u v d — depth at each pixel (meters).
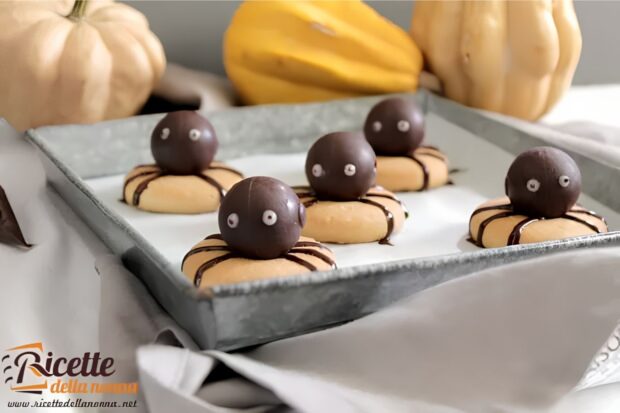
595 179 0.43
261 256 0.36
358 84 0.51
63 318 0.35
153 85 0.49
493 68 0.50
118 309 0.33
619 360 0.32
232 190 0.36
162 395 0.29
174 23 0.54
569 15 0.49
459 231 0.42
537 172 0.40
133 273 0.35
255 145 0.49
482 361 0.31
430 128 0.52
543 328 0.32
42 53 0.45
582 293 0.32
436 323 0.32
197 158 0.43
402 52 0.51
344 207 0.41
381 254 0.40
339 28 0.50
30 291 0.35
